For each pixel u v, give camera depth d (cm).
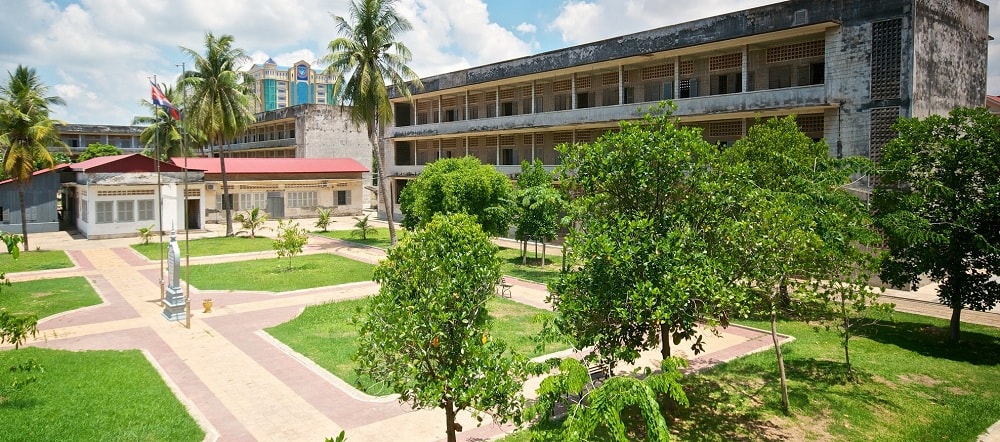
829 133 2420
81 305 1938
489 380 700
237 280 2369
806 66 2634
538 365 786
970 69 2573
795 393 1170
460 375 694
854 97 2331
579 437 657
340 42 3197
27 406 1047
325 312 1838
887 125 2247
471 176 2467
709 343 1535
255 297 2081
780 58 2705
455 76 4188
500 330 1638
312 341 1531
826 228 1135
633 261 885
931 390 1192
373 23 3219
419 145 4841
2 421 973
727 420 1047
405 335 699
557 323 963
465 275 771
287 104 11800
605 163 990
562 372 746
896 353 1448
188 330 1650
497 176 2538
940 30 2342
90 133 7281
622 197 1013
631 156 987
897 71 2220
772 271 973
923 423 1039
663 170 985
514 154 4025
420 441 963
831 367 1323
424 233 801
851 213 1343
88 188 3572
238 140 7400
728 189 986
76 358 1353
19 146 2984
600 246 889
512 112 4041
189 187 4169
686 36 2914
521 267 2727
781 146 1731
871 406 1109
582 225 1020
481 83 3909
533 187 2675
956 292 1491
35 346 1472
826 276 1200
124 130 7525
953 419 1055
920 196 1466
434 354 724
